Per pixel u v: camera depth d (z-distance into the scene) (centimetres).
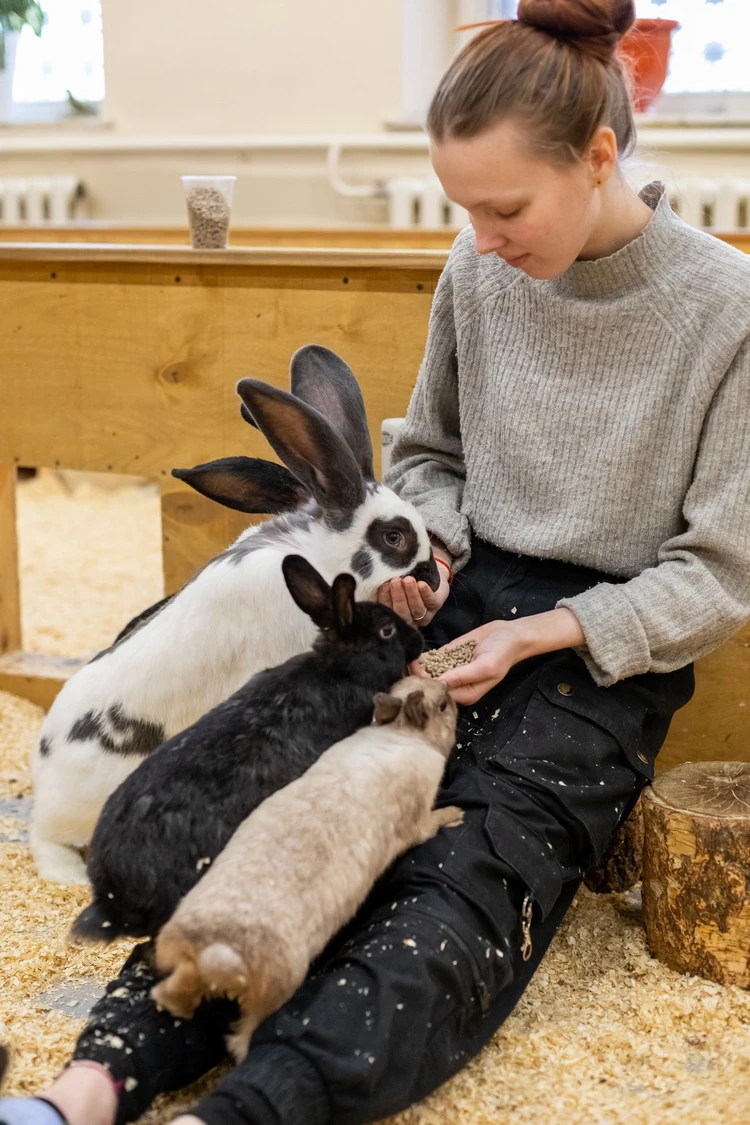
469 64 182
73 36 553
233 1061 180
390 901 179
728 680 266
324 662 190
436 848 180
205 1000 166
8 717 335
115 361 317
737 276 194
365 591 216
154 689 228
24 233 469
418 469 240
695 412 196
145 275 308
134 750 231
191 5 505
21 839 267
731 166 452
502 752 195
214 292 303
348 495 216
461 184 183
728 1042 190
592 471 205
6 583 361
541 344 210
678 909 207
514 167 180
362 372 296
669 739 274
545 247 188
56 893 238
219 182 301
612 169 188
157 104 523
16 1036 189
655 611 195
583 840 195
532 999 202
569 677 203
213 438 312
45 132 545
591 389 205
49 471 618
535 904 184
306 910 158
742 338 192
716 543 196
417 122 488
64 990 207
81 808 238
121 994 170
